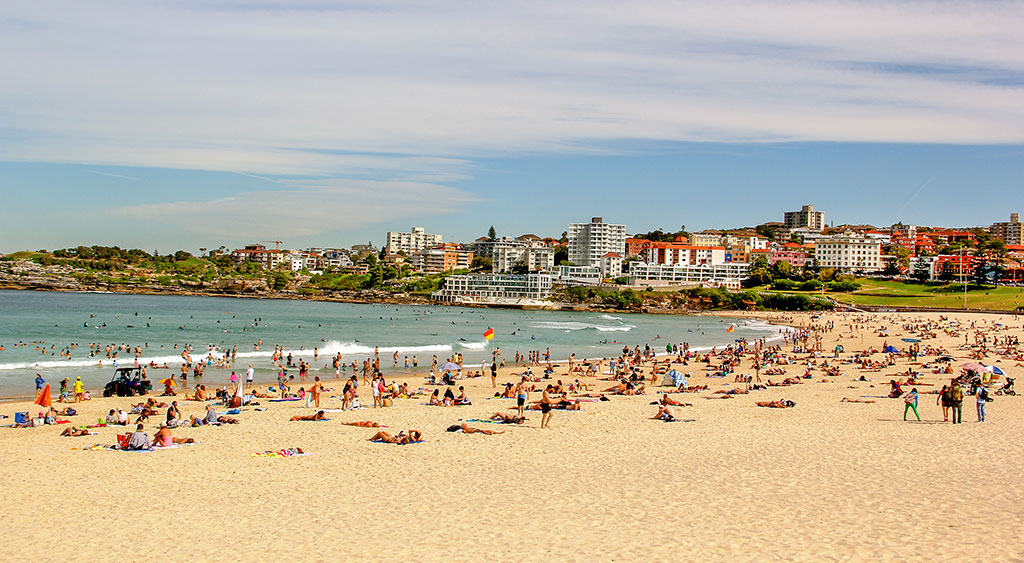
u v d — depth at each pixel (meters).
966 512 18.06
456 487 23.25
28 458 28.91
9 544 17.95
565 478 24.14
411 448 30.48
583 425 36.41
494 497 21.69
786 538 16.41
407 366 78.69
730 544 16.17
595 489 22.27
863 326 156.12
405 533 18.09
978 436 29.62
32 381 61.41
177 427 36.50
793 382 57.22
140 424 32.16
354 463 27.56
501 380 66.12
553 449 29.89
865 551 15.27
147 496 22.78
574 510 19.75
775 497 20.34
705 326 183.12
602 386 60.41
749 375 66.06
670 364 78.81
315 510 20.70
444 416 40.78
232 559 16.50
